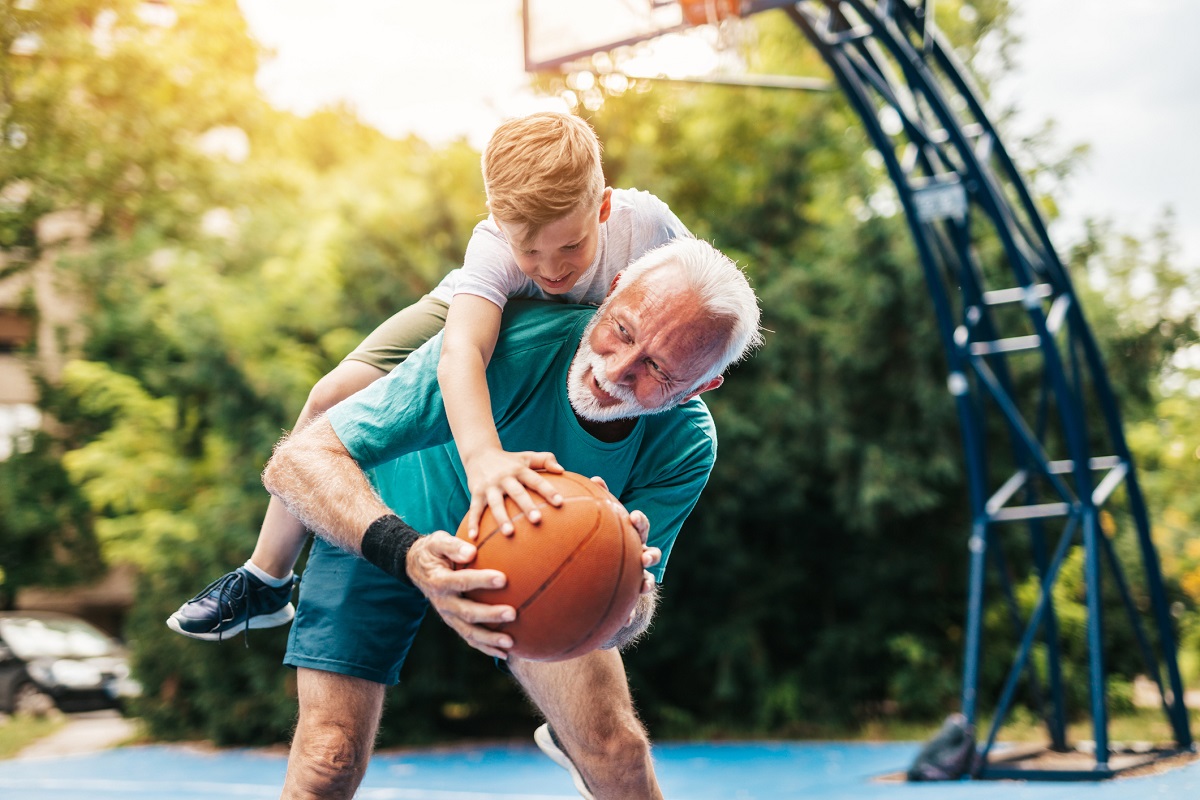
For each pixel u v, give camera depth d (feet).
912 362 34.76
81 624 46.93
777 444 34.58
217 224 43.37
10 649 43.04
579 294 8.14
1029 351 34.45
